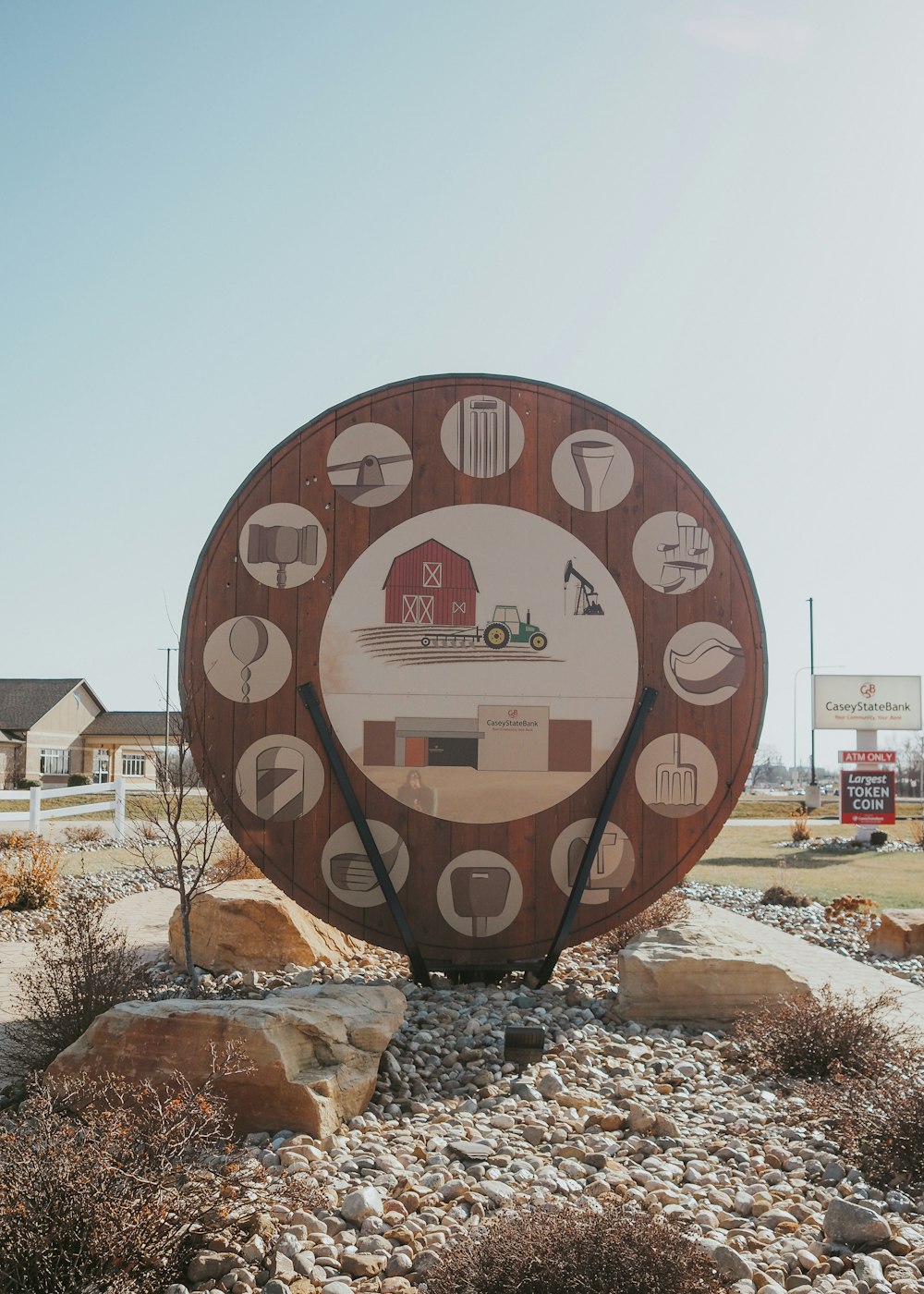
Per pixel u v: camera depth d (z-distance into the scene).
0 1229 3.48
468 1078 6.18
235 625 7.97
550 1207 4.15
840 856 23.69
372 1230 4.08
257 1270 3.78
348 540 8.09
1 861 13.83
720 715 8.19
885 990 8.84
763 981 7.55
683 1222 4.21
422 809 7.95
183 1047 5.23
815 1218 4.41
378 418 8.18
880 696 26.97
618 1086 6.05
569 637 8.14
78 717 63.84
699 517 8.31
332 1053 5.50
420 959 7.84
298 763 7.93
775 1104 5.95
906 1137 4.91
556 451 8.27
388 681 8.01
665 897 10.74
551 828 8.02
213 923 8.67
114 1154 3.91
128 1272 3.57
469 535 8.15
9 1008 7.62
